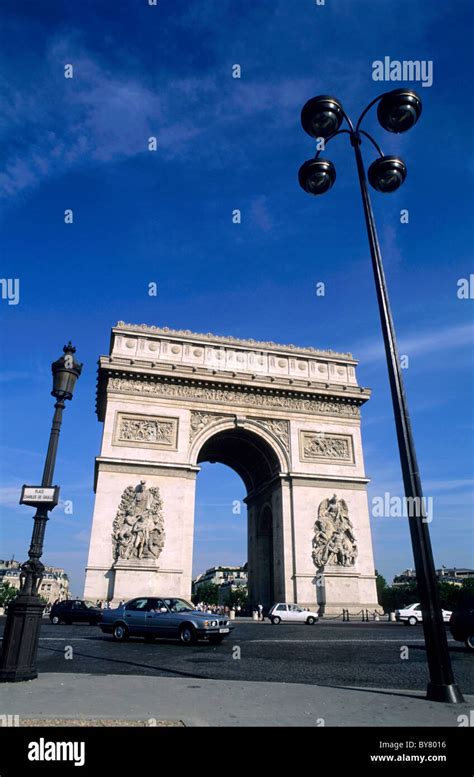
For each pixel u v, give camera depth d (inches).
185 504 2657.5
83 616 2269.9
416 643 1350.9
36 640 725.3
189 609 1440.7
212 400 2908.5
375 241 773.3
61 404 829.8
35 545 759.1
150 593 2417.6
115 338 2886.3
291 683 674.8
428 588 599.5
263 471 3189.0
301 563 2721.5
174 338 2974.9
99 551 2470.5
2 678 680.4
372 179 821.2
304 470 2923.2
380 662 956.0
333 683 711.1
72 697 563.2
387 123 801.6
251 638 1531.7
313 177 861.2
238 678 755.4
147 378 2819.9
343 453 3031.5
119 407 2741.1
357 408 3142.2
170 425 2795.3
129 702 538.3
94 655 1052.5
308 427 3024.1
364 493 2955.2
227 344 3058.6
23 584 739.4
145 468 2659.9
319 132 854.5
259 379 2967.5
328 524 2815.0
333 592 2669.8
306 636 1608.0
